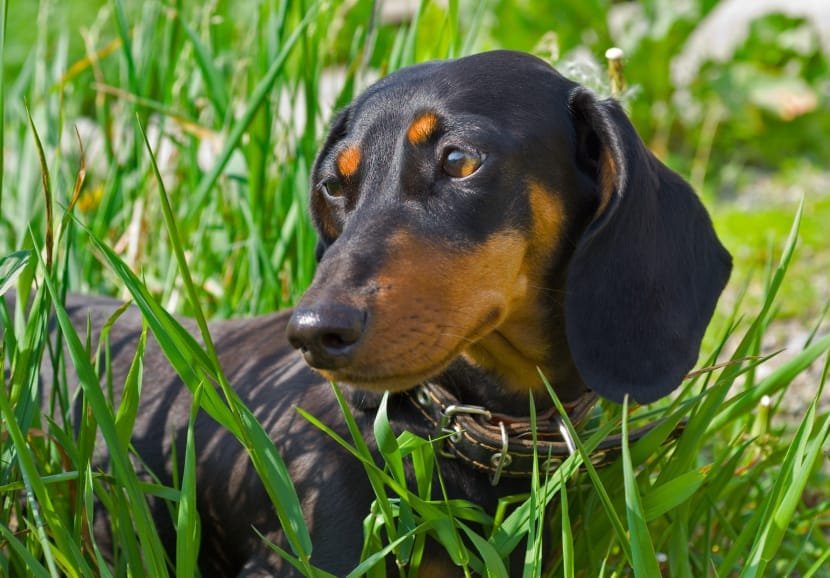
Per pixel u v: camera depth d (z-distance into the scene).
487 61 1.00
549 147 0.99
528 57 1.01
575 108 1.00
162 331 0.93
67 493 1.02
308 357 0.92
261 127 1.24
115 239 1.33
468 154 0.97
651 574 0.91
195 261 1.25
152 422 1.08
